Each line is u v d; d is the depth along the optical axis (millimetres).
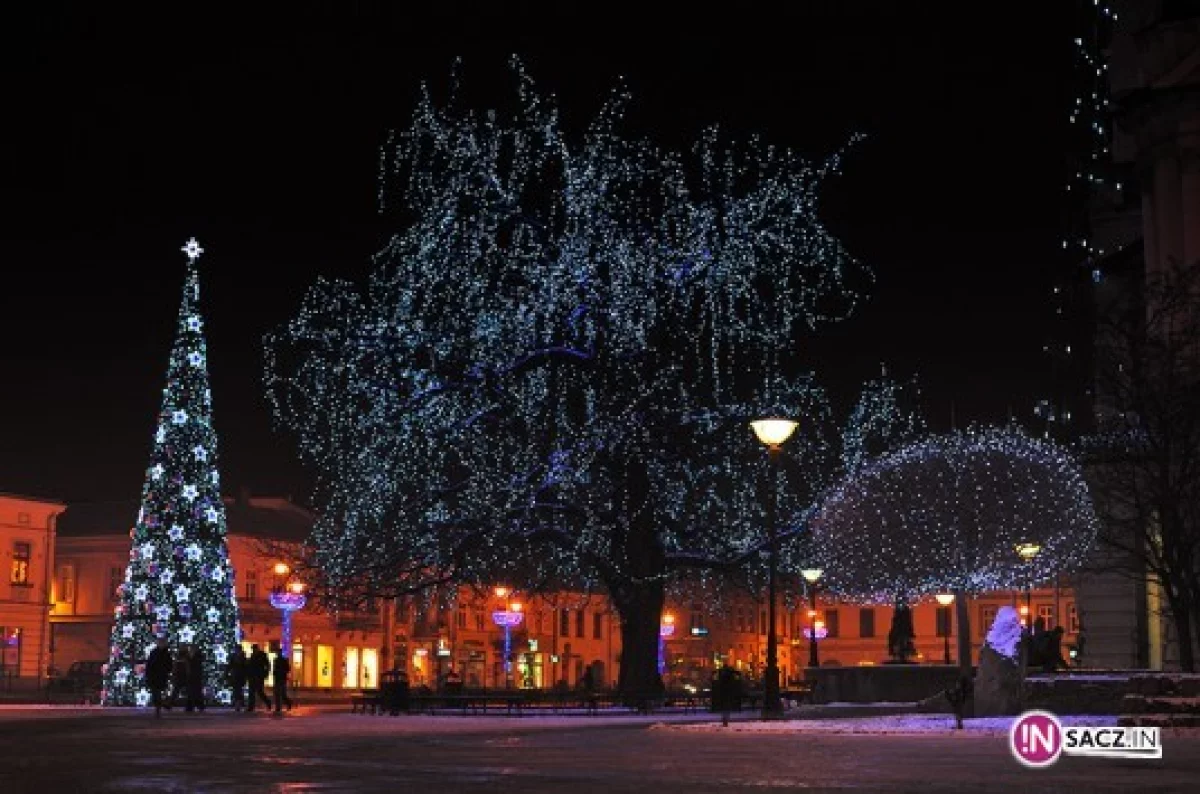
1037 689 26578
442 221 42438
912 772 14969
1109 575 39625
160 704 35375
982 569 29297
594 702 39281
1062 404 54312
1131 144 48219
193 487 44625
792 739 21641
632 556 41812
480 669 93312
